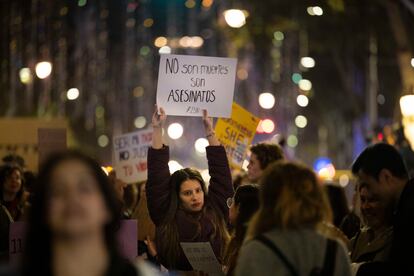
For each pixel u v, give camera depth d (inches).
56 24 2541.8
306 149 3801.7
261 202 437.4
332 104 3472.0
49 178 327.3
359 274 484.1
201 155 2020.2
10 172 844.0
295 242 424.8
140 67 3550.7
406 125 1042.1
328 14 2415.1
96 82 3198.8
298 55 3331.7
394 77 2829.7
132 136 968.9
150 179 641.0
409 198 472.7
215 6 3321.9
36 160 1398.9
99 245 326.3
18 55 2378.2
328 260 426.3
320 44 2568.9
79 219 322.0
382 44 2422.5
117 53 3474.4
